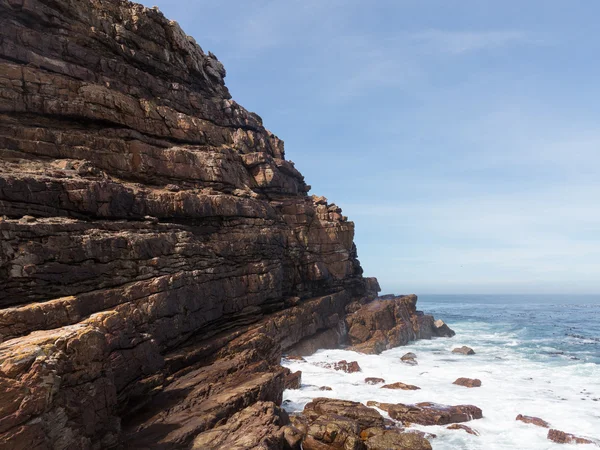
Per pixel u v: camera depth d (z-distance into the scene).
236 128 44.25
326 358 39.75
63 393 11.64
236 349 27.05
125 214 23.27
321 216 52.84
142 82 33.53
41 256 16.78
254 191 42.44
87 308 17.25
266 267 35.31
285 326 37.03
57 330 12.79
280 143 52.41
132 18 33.78
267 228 37.22
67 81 26.78
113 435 13.63
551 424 24.66
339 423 21.16
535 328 76.19
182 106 37.53
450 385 32.62
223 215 31.77
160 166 30.41
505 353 47.94
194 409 18.14
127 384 16.56
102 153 27.05
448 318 100.12
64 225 18.23
